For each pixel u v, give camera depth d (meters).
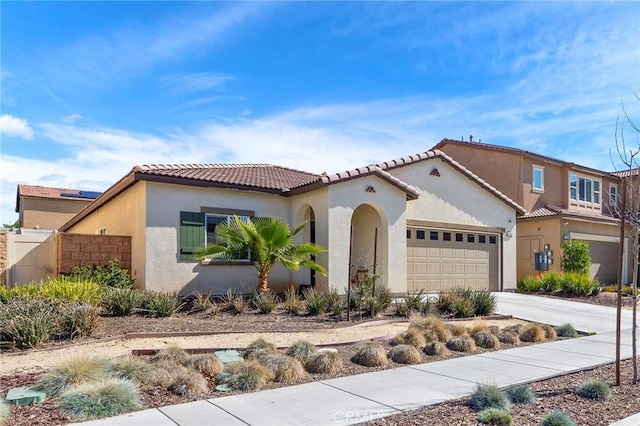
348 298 13.24
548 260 23.94
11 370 7.86
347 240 16.80
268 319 12.84
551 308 17.36
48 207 31.36
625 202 8.91
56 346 9.33
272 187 17.33
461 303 14.66
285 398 6.89
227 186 16.33
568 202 27.97
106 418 5.96
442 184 20.77
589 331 13.51
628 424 6.02
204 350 9.27
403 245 18.19
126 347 9.47
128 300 12.41
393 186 18.00
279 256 14.54
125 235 17.00
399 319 13.38
